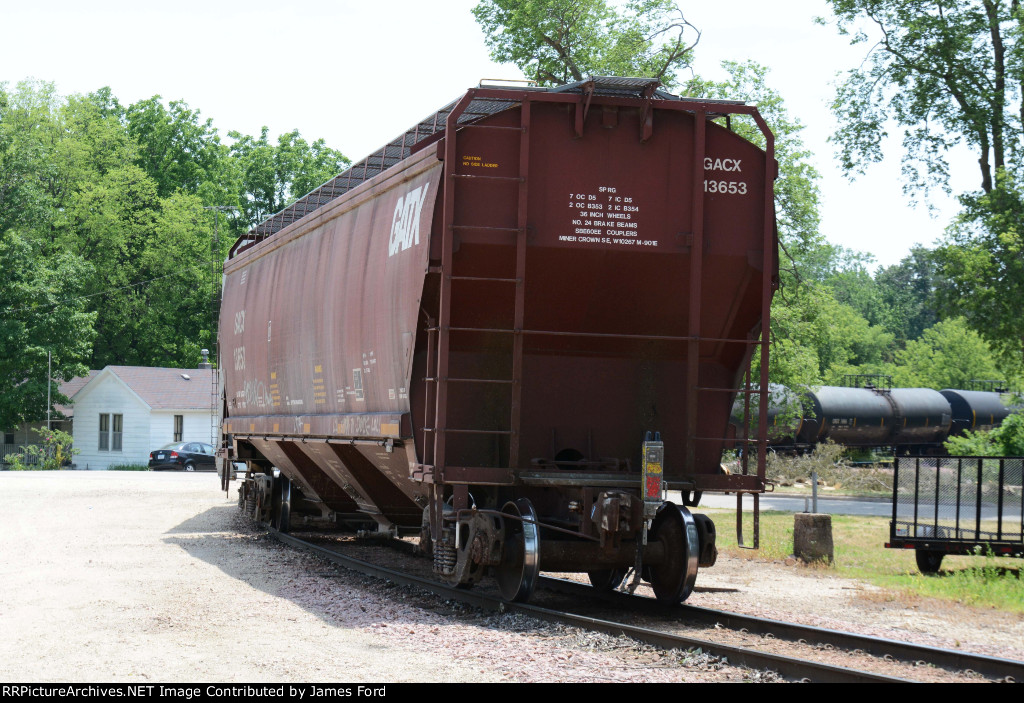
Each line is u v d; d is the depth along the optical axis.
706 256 10.23
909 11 26.84
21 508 23.25
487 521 9.80
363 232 12.42
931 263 26.39
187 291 66.81
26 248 51.12
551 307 10.29
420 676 7.17
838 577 14.03
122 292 64.88
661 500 9.56
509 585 10.02
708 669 7.54
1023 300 24.19
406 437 10.26
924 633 9.76
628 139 10.17
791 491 35.53
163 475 38.94
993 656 8.05
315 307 13.98
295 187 76.44
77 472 41.25
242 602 10.55
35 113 68.62
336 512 16.66
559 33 31.89
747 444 10.54
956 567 15.35
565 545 10.19
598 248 9.98
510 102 10.42
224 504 25.25
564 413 10.59
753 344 10.70
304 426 14.05
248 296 18.14
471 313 10.20
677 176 10.23
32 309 51.09
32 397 50.25
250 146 79.31
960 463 14.57
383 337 11.18
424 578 11.91
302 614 9.87
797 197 26.52
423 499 11.04
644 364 10.74
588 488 9.90
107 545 16.03
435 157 10.12
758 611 10.83
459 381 10.01
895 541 14.57
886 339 103.88
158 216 66.31
